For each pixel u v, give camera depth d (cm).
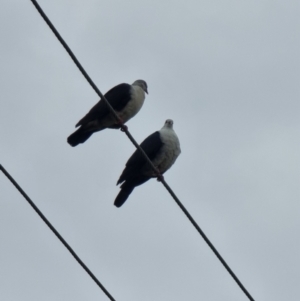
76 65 933
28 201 905
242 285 1055
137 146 1084
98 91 984
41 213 913
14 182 889
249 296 1057
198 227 1071
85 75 951
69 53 909
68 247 938
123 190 1402
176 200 1074
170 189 1066
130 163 1381
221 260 1055
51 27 861
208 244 1066
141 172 1395
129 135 1074
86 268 950
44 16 846
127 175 1378
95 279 956
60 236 930
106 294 966
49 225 920
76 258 945
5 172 880
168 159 1449
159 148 1434
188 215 1073
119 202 1400
